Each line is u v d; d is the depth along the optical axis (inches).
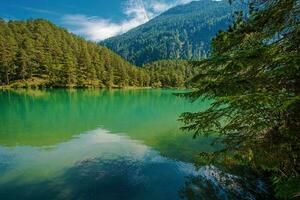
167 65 6658.5
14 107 1697.8
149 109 1740.9
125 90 4116.6
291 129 235.3
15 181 521.0
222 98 222.7
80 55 4394.7
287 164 263.9
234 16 303.7
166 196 461.7
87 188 493.7
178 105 2036.2
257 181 498.6
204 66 269.0
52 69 3833.7
